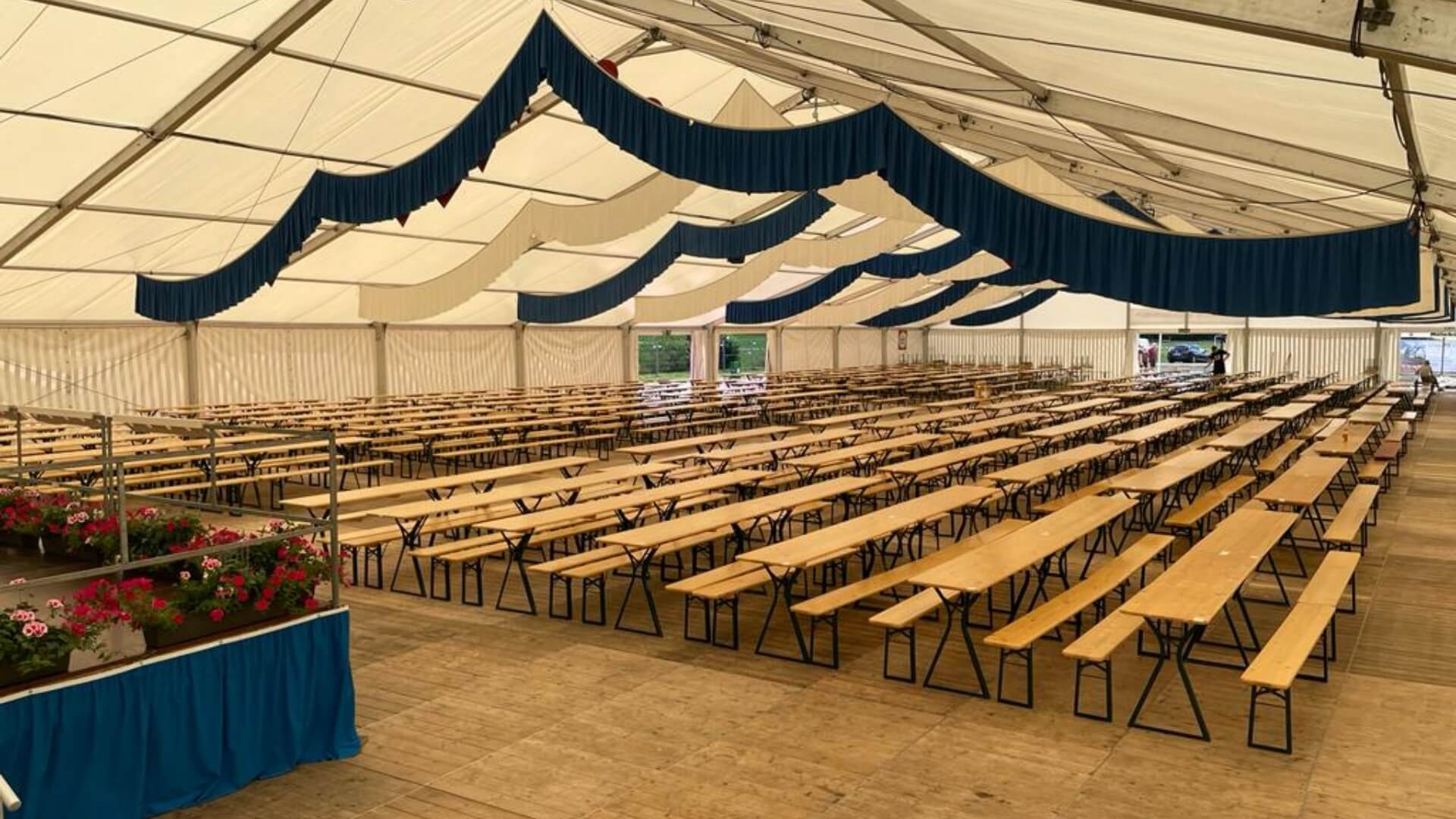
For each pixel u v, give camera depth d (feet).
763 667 18.62
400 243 54.49
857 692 17.22
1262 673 13.76
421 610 22.68
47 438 38.65
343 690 14.84
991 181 22.24
